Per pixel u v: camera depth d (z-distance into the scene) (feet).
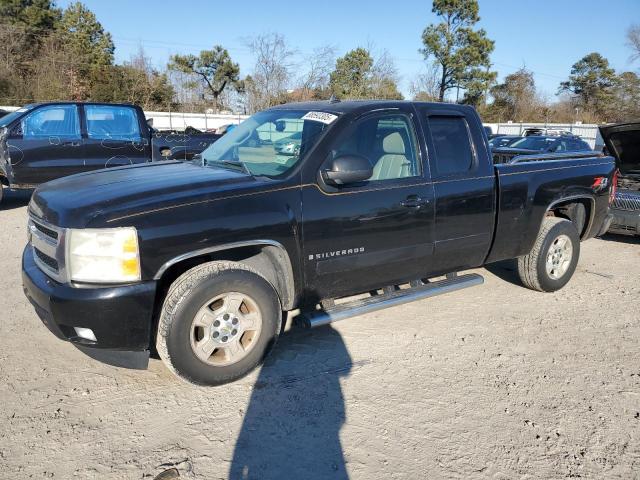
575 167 17.39
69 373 11.80
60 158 28.89
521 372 12.32
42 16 160.56
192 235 10.25
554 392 11.45
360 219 12.43
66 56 136.05
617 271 20.95
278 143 13.19
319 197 11.86
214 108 161.38
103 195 10.52
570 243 17.63
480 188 14.61
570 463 9.14
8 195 35.65
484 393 11.34
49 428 9.75
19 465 8.74
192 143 32.58
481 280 15.64
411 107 13.89
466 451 9.39
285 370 12.12
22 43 139.54
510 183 15.29
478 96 153.48
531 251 16.92
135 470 8.70
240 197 10.96
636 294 18.01
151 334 10.66
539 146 45.75
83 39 156.87
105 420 10.06
